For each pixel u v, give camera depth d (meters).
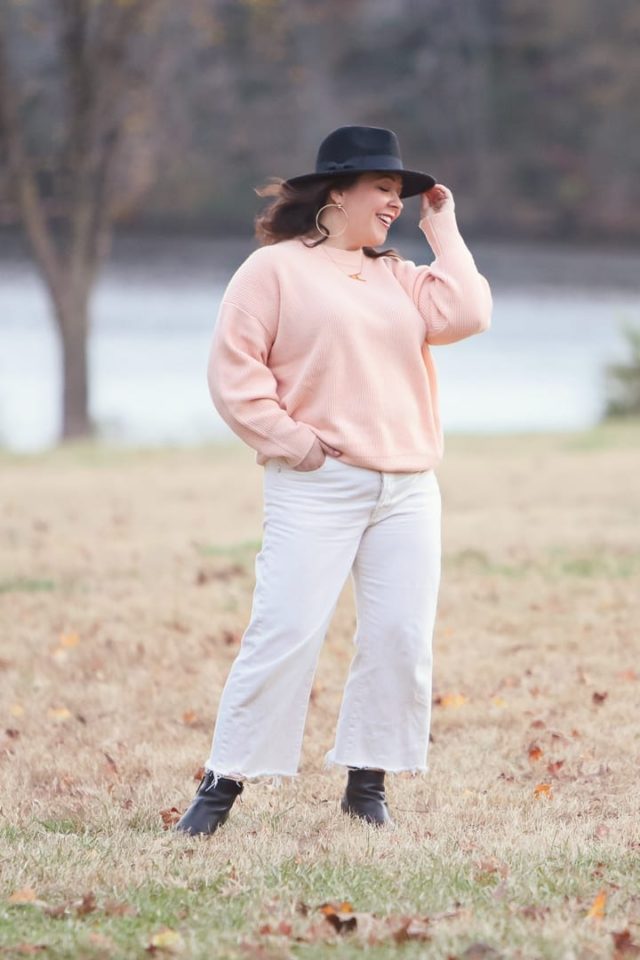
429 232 13.31
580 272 140.50
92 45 55.03
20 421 61.66
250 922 10.90
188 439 53.56
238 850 12.67
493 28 166.38
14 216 60.59
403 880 11.91
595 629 22.08
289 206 12.95
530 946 10.30
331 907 10.99
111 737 17.27
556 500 33.84
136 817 13.95
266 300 12.66
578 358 82.94
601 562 26.69
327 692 19.12
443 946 10.29
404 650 13.00
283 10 75.81
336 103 136.25
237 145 125.69
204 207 149.88
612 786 15.13
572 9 168.25
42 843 12.94
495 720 17.73
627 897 11.51
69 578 26.16
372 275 13.02
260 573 12.90
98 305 105.94
